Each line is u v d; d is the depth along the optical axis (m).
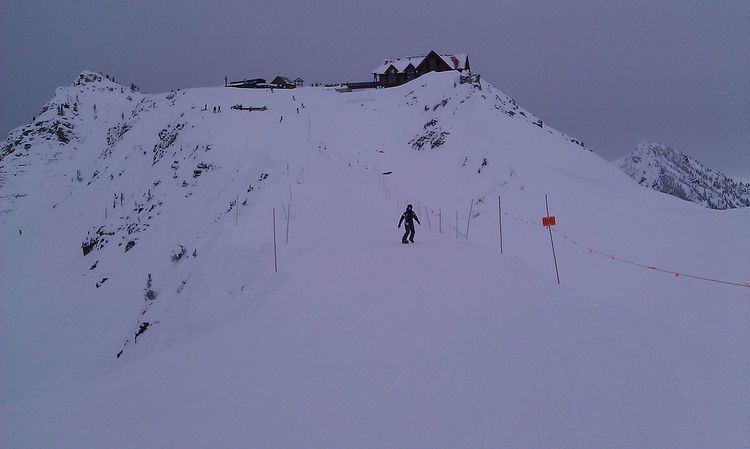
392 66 94.75
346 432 7.18
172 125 64.75
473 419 7.14
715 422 6.49
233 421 7.94
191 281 26.55
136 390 9.92
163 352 12.72
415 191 46.88
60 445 7.77
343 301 14.42
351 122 70.56
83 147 81.06
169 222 44.41
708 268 26.84
